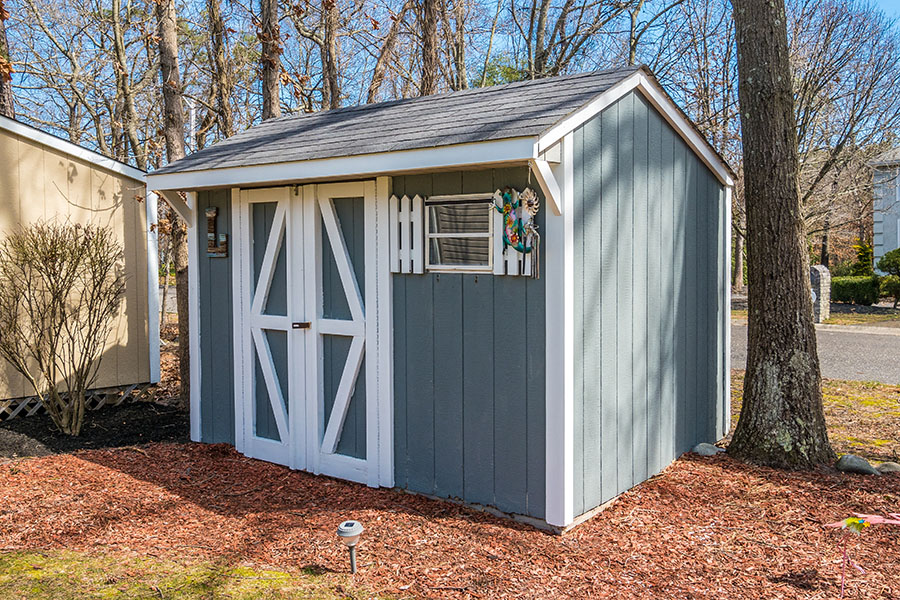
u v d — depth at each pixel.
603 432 4.42
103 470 5.45
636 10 16.62
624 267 4.64
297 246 5.31
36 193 7.24
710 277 6.01
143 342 8.16
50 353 6.71
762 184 5.32
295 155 4.86
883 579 3.43
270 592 3.24
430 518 4.26
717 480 4.95
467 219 4.34
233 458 5.78
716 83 17.55
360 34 14.78
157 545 3.89
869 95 17.55
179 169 5.61
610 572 3.50
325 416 5.27
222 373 6.06
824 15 17.11
